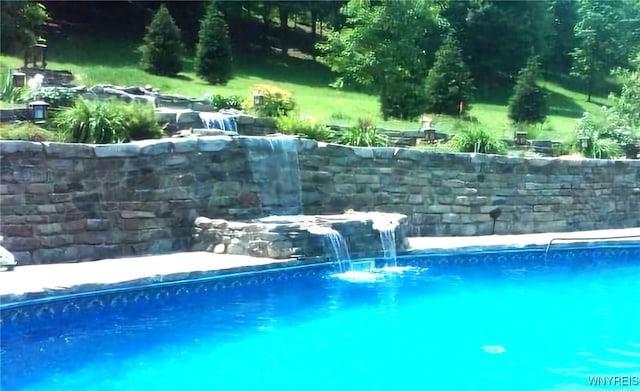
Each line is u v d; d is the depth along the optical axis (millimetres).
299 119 15109
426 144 17188
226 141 10977
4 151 9016
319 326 7363
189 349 6512
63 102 13305
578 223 14641
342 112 23469
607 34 42562
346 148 12398
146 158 10180
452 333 7176
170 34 27844
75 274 8289
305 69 38750
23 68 17781
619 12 42781
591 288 9484
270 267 9367
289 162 11734
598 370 6082
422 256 11211
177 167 10469
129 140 11656
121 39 36594
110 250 9852
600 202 14875
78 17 37562
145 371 5887
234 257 9742
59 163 9453
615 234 13609
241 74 34281
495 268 10812
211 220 10469
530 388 5637
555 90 43875
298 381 5723
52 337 6762
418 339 6945
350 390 5531
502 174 13805
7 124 11453
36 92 13469
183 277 8562
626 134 20375
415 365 6156
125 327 7172
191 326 7266
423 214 13195
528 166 14016
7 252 8586
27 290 7277
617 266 11180
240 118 14172
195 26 39438
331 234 10047
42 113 11820
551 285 9641
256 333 7059
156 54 27547
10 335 6789
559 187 14367
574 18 50406
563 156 17141
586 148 17922
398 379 5797
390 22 23031
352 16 25516
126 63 30578
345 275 9938
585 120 21406
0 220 8977
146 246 10156
